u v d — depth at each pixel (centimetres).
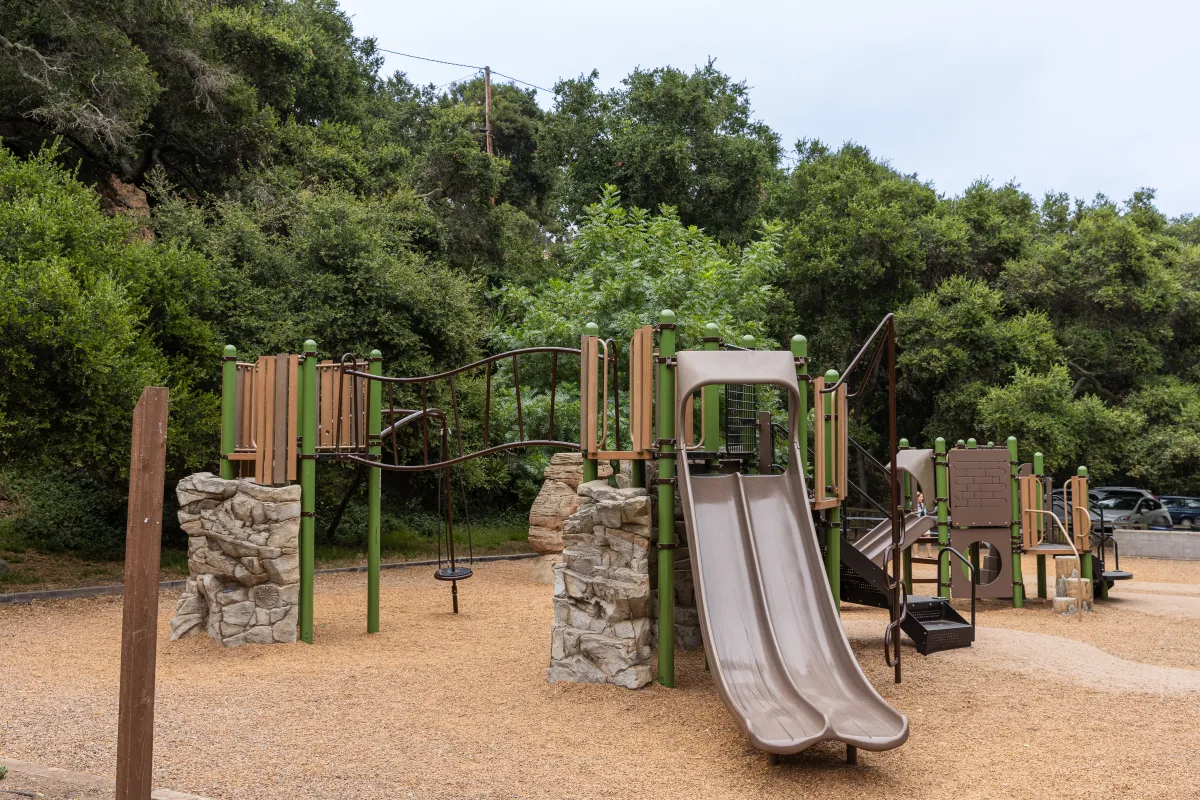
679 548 830
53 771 431
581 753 520
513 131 3691
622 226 1866
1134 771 495
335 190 1884
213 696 636
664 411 677
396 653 814
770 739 469
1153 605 1237
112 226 1368
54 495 1598
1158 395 2447
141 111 1742
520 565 1672
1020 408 2138
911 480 1265
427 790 448
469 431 1803
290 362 865
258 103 2231
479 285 2097
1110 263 2578
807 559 624
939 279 2623
